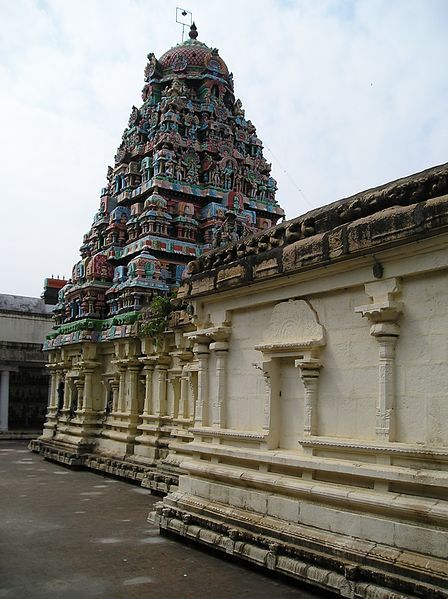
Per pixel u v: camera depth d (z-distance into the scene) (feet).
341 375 29.14
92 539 38.22
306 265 30.17
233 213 75.92
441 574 22.06
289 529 29.35
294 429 32.22
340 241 28.14
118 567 31.94
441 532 22.91
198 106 92.22
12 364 126.52
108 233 86.33
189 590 28.04
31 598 27.20
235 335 37.32
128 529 41.09
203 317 40.04
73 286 85.15
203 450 37.63
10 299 146.10
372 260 27.12
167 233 80.84
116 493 56.24
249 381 35.65
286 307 32.83
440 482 23.08
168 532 38.37
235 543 31.73
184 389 57.52
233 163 88.22
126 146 91.81
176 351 60.85
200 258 40.96
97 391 78.48
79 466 73.26
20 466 76.89
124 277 77.20
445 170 24.61
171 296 64.13
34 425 139.44
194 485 38.04
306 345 30.35
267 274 32.99
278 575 29.37
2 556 34.30
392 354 26.40
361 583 24.26
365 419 27.58
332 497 27.43
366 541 25.66
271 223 92.38
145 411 65.26
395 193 26.61
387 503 24.80
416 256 25.39
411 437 25.21
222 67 95.76
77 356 81.82
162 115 86.94
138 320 66.95
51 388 95.61
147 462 61.77
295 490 29.63
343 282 29.01
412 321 25.81
